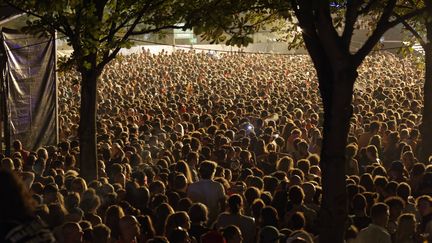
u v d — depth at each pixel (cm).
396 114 2108
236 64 4706
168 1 1330
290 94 2919
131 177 1211
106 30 1319
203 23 1200
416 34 1614
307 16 816
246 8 1193
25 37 1902
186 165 1188
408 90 2936
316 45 821
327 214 815
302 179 1189
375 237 861
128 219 856
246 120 2022
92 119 1355
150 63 4672
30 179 1205
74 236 822
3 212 399
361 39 4409
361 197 971
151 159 1551
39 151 1487
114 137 1814
